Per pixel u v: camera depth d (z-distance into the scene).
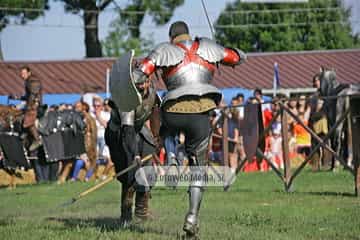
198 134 15.52
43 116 34.47
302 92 63.56
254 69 66.12
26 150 34.31
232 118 38.00
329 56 69.94
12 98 38.47
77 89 61.44
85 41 85.12
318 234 16.44
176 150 27.48
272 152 41.12
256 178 33.97
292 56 69.44
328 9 102.25
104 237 15.86
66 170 35.31
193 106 15.45
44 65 66.69
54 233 16.58
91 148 36.09
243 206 22.25
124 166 18.08
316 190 27.16
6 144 32.25
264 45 112.69
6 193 28.88
